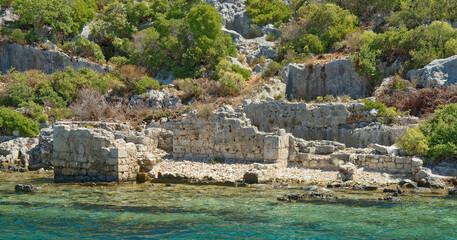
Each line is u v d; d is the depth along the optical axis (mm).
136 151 23406
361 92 34312
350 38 39094
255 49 45062
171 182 22531
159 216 15891
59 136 23922
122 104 37812
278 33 47219
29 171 27328
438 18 40219
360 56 34625
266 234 13773
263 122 30078
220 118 26531
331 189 20141
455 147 22219
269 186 20969
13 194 19891
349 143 27375
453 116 24344
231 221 15156
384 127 26422
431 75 31203
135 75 39531
